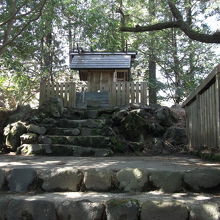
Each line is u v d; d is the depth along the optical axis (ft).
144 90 30.22
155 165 12.51
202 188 9.86
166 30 51.70
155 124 24.66
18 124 21.08
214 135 14.69
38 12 26.76
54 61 48.60
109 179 10.37
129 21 28.53
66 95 30.35
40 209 8.88
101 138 19.98
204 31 22.77
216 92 14.01
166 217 8.25
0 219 9.10
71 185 10.45
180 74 52.65
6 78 40.27
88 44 27.96
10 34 27.66
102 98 31.71
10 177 10.72
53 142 20.04
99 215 8.58
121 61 44.09
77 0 26.63
